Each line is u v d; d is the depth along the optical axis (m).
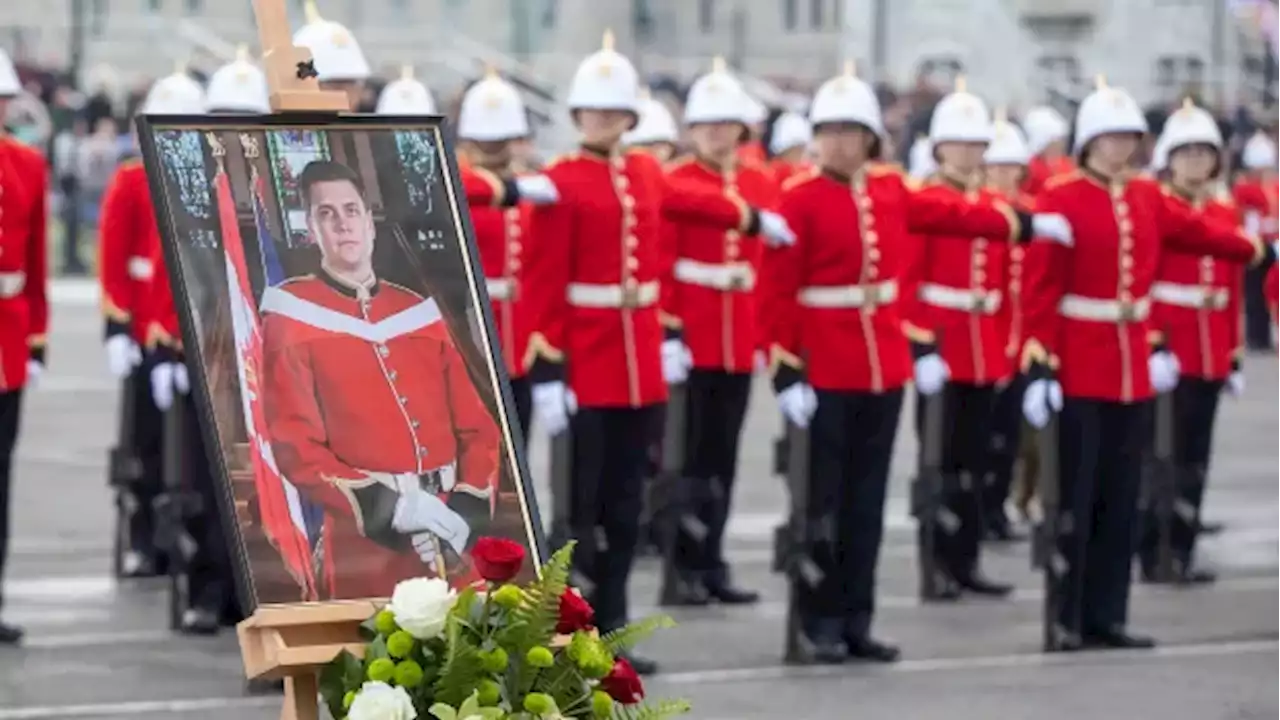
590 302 35.06
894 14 115.56
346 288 20.78
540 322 34.88
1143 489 43.62
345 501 20.38
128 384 40.62
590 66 35.16
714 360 41.56
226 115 20.78
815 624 35.72
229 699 32.59
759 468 59.78
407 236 21.09
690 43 121.94
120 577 41.72
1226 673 35.16
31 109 102.38
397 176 21.19
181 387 37.31
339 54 33.03
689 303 41.75
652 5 122.06
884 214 35.25
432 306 21.02
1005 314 45.00
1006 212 35.69
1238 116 100.56
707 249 41.59
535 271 34.84
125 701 32.31
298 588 20.05
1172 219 37.12
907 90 108.31
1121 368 36.34
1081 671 35.28
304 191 20.81
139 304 39.91
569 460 35.12
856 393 35.03
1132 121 36.00
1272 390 81.06
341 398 20.52
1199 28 110.44
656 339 35.75
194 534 37.41
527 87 115.75
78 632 37.34
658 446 40.94
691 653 36.47
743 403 41.88
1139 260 36.34
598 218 34.88
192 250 20.33
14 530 47.19
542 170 35.41
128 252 39.47
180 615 37.38
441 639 19.78
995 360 44.38
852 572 35.72
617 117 35.12
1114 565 37.19
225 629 37.78
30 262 36.50
